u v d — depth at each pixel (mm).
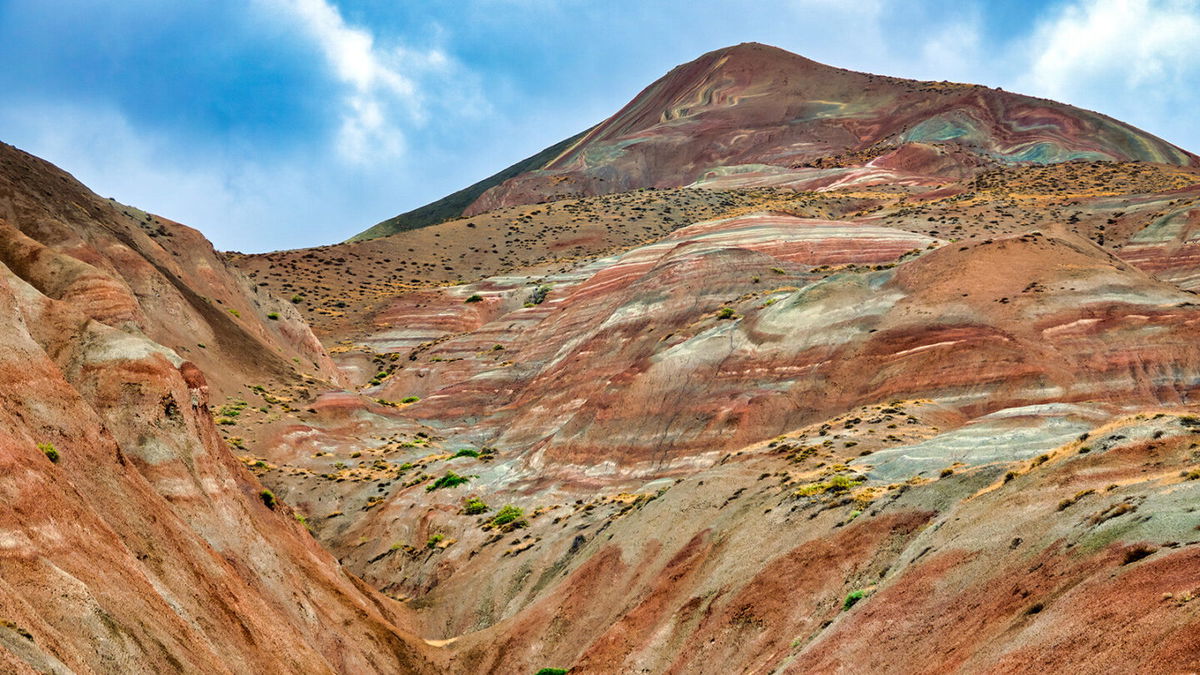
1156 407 60062
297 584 48719
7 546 27547
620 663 42062
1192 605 19922
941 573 30594
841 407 69312
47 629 25359
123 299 75062
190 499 44406
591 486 72750
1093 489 29844
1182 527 23969
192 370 52625
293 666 38625
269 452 87625
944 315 73625
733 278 99625
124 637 28172
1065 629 22516
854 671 29172
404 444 93938
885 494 41094
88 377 47156
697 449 71500
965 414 62812
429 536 72438
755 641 37406
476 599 60875
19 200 93688
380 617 55188
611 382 81125
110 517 35250
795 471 51750
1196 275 102250
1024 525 29875
